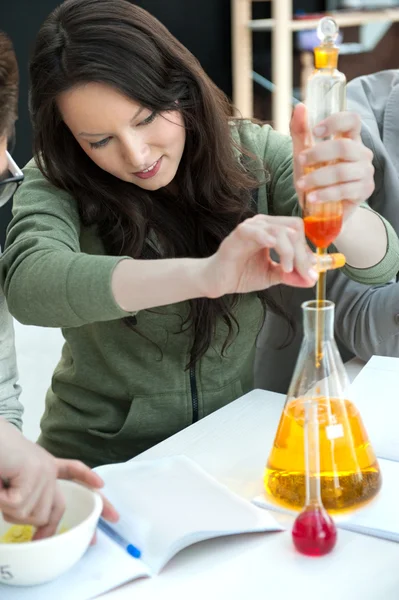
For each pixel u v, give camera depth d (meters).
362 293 1.62
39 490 0.99
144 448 1.51
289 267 1.04
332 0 4.03
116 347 1.47
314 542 1.01
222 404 1.52
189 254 1.49
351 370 1.60
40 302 1.19
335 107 1.08
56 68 1.26
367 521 1.06
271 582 0.98
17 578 0.96
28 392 2.32
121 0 1.31
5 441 1.00
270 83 4.17
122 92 1.24
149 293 1.12
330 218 1.08
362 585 0.97
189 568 1.01
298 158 1.09
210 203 1.47
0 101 1.12
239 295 1.47
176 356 1.48
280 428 1.10
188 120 1.38
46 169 1.42
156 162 1.34
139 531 1.05
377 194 1.77
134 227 1.43
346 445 1.06
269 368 1.83
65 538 0.95
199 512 1.07
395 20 3.83
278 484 1.10
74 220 1.42
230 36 4.27
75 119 1.28
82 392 1.53
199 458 1.24
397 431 1.23
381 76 1.88
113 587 0.98
